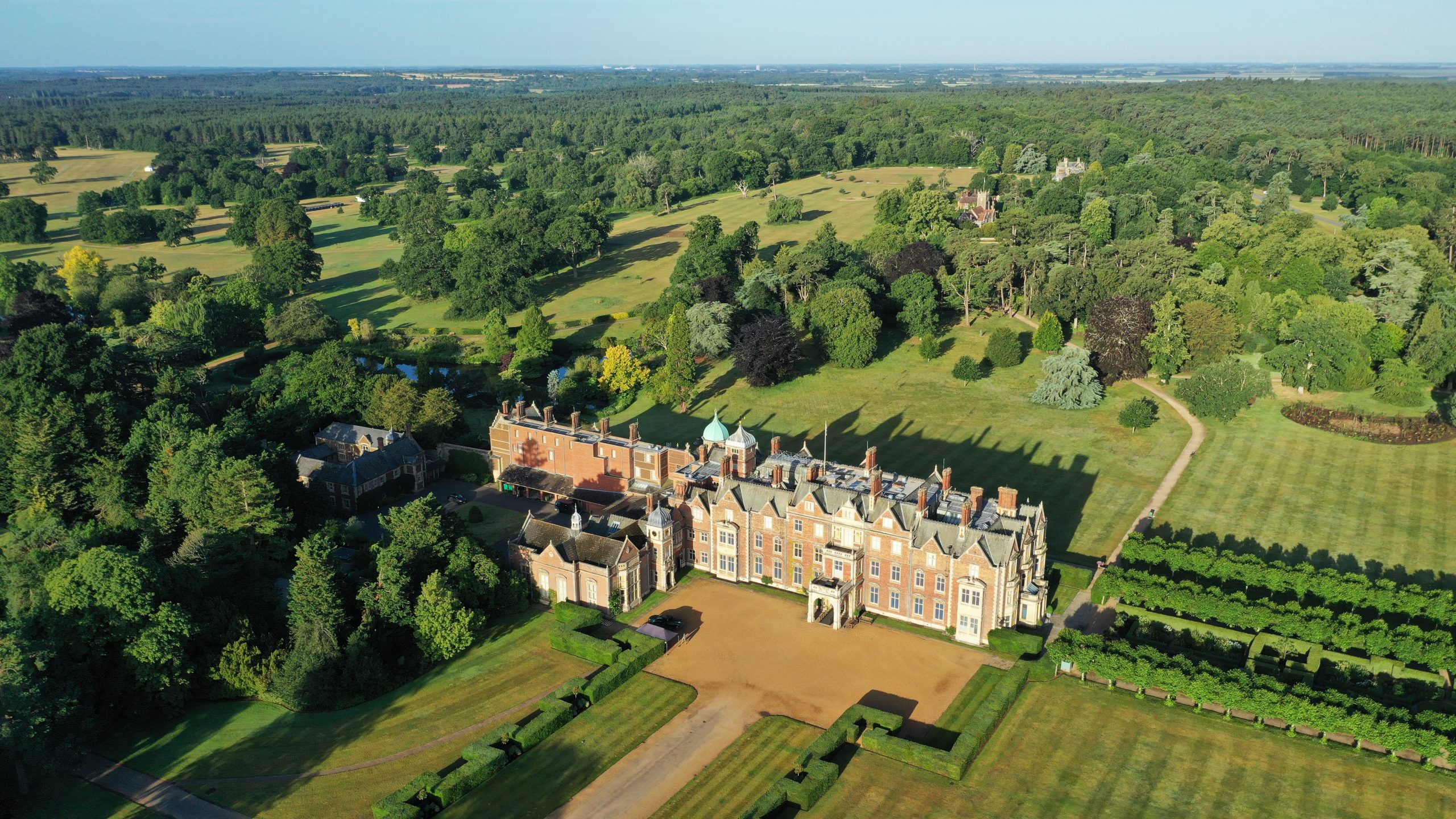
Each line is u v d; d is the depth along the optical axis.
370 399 187.62
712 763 101.25
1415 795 94.25
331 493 162.00
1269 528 149.50
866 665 117.81
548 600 134.50
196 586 119.06
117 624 107.00
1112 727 105.44
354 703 112.19
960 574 120.69
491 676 116.75
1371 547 143.25
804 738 104.56
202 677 114.38
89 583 107.44
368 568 131.62
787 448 183.75
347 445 180.38
